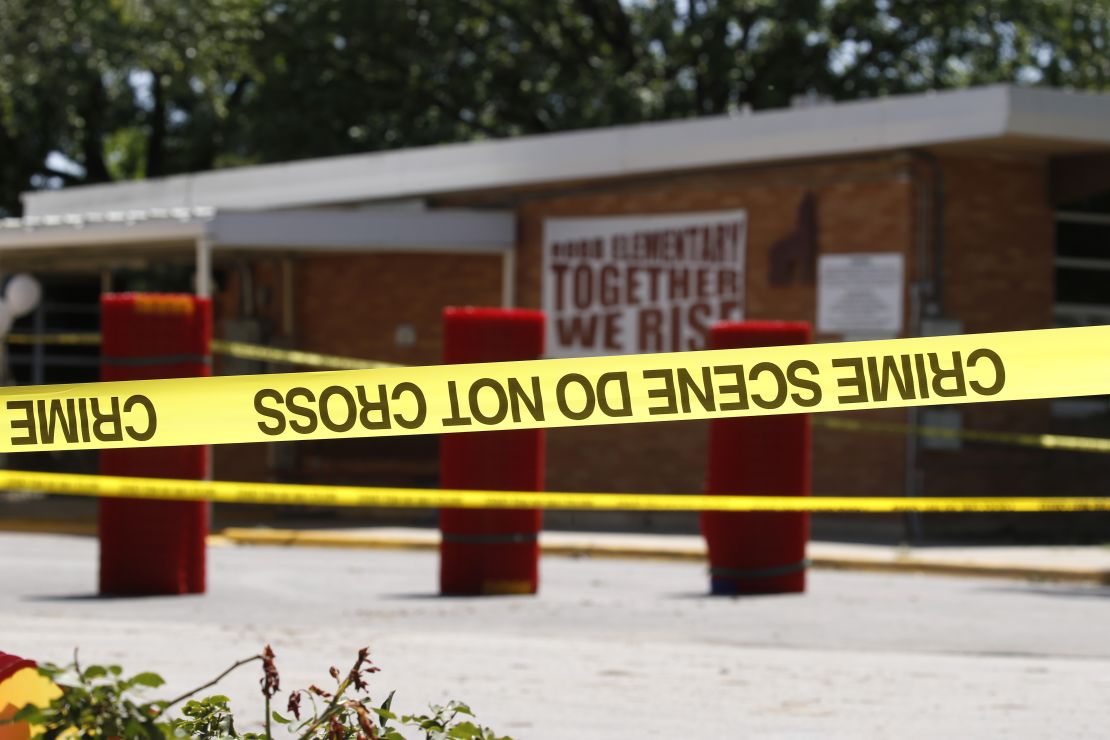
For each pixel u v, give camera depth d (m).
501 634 11.67
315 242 23.55
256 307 28.55
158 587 14.06
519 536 14.33
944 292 21.08
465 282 25.55
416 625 12.17
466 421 6.85
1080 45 39.31
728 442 14.38
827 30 38.69
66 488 9.10
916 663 10.40
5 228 25.33
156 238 23.45
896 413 21.11
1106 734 7.99
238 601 13.75
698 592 14.88
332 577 16.27
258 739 4.73
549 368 6.91
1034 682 9.62
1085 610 13.67
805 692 9.19
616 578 16.53
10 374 34.41
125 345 13.46
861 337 21.11
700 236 22.69
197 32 35.44
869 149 20.77
